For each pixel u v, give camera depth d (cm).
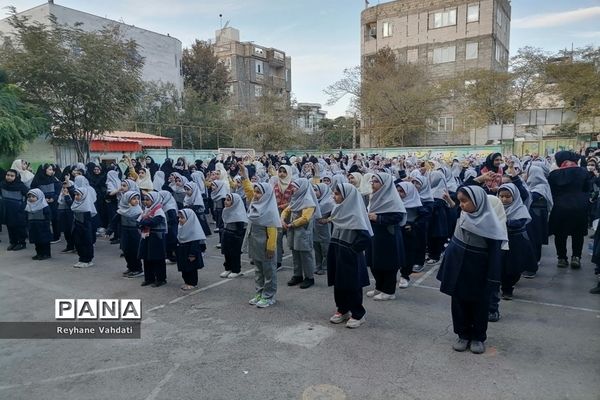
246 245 584
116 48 1625
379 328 490
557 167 709
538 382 367
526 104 2978
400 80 3312
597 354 415
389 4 4012
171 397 361
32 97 1466
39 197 845
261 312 551
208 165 1559
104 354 446
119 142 1888
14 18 1480
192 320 530
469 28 3634
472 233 414
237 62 4262
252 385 375
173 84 3062
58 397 367
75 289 661
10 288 670
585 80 2727
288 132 3016
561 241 706
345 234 484
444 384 367
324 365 406
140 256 662
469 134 3488
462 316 427
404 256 586
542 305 549
